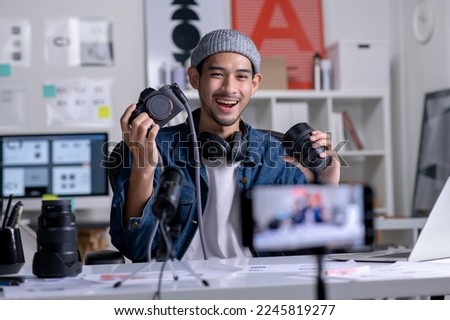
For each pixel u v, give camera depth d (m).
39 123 3.74
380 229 3.46
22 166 3.45
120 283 1.02
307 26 3.99
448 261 1.33
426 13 3.71
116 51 3.81
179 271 1.19
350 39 4.04
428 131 3.63
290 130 1.58
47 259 1.16
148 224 1.55
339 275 1.08
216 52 1.75
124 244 1.64
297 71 3.94
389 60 3.94
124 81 3.81
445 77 3.54
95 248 3.43
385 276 1.06
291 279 1.06
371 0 4.11
